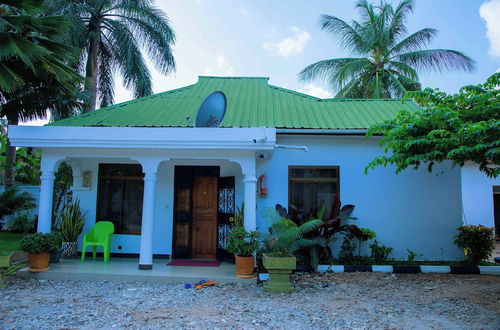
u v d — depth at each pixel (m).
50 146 8.20
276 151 9.46
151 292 6.78
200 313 5.53
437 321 5.18
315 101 11.91
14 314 5.38
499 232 15.53
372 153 9.45
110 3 17.66
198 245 9.77
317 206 9.40
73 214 9.57
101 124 9.70
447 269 8.36
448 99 7.05
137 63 18.56
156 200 9.77
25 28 10.71
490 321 5.18
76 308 5.71
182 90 12.62
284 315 5.45
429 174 9.43
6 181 16.02
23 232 14.70
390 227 9.30
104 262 8.85
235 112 10.72
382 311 5.65
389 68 20.56
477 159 6.35
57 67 10.73
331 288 7.05
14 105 12.88
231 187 9.40
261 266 8.05
